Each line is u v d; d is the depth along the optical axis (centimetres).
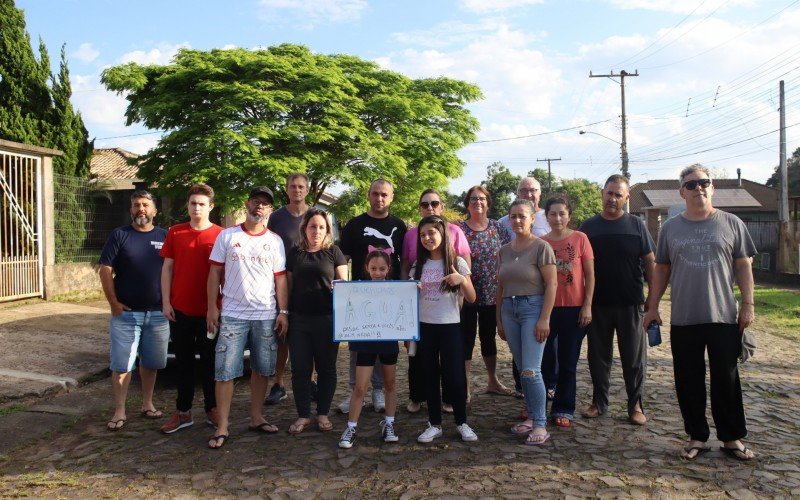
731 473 413
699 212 451
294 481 412
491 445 473
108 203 1599
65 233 1380
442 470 424
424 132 1927
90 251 1470
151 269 540
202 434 511
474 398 613
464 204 620
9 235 1139
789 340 993
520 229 489
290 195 616
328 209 1964
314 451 466
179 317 513
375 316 477
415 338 474
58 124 1642
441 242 488
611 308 527
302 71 1734
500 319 514
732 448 441
